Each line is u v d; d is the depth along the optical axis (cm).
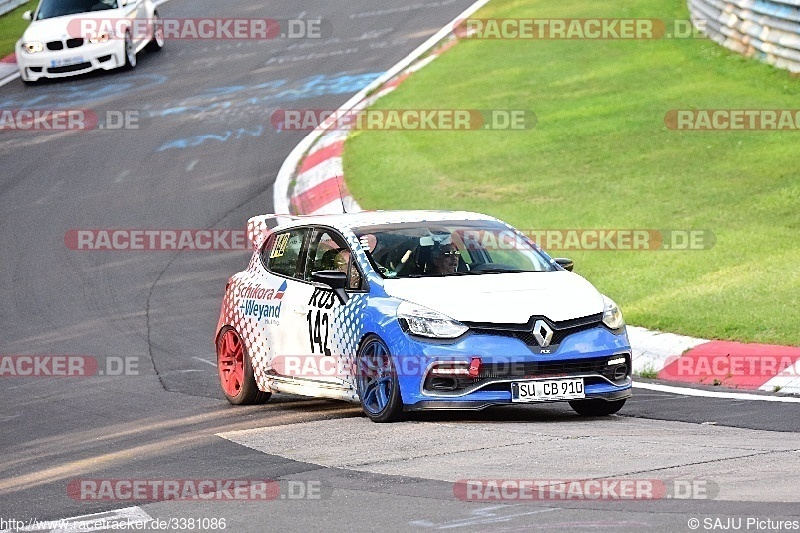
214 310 5378
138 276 5953
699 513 2164
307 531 2184
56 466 3017
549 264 3512
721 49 8819
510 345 3081
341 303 3381
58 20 9750
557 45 9512
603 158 6925
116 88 9512
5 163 8081
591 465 2595
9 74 10050
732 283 4716
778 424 3106
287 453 2894
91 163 7950
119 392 4159
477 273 3375
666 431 3011
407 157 7400
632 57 8962
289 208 6831
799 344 3947
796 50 7831
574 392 3105
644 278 5022
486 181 6794
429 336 3095
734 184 6125
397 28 10681
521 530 2105
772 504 2214
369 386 3266
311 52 10200
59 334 5144
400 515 2252
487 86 8719
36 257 6350
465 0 11381
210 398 3978
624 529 2077
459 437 2948
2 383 4434
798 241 5150
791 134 6812
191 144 8175
